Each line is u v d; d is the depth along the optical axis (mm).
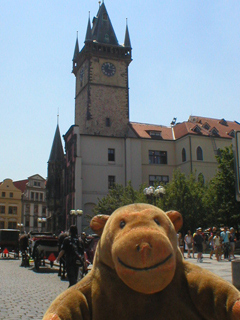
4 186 94625
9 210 94375
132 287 2164
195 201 37500
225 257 23359
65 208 54594
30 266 22719
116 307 2361
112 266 2436
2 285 13297
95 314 2383
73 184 50000
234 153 11234
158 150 54625
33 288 12453
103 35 61094
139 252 2113
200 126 56938
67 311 2303
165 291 2387
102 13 63219
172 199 37469
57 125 68750
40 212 100750
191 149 52281
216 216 37000
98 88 57531
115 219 2463
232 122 63156
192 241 24297
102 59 58656
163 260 2141
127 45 60000
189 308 2375
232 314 2176
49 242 20062
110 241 2400
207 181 46688
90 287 2465
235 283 9836
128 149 52250
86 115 56594
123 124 57656
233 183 35438
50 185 64250
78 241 10328
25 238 23531
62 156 66312
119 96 58375
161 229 2352
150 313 2338
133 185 51562
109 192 47562
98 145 51750
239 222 35344
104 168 51375
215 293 2289
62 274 17312
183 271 2465
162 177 53969
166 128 58781
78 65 62375
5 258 32906
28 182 100562
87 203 49781
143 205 2574
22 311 8289
